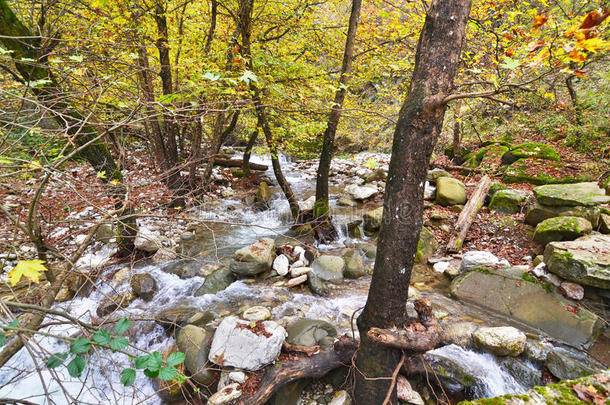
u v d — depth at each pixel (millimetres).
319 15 6023
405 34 5062
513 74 1882
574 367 2713
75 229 3146
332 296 4102
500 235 5047
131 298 3936
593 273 3266
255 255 4527
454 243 5012
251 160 12273
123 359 3062
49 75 2699
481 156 8625
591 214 4234
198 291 4133
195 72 4020
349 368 2619
